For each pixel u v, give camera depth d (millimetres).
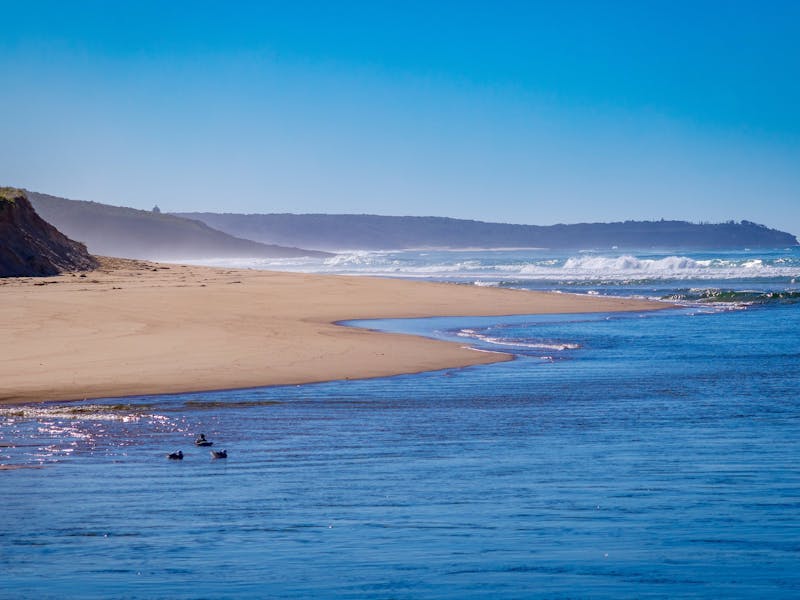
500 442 15742
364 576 8922
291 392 22000
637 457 14336
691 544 9828
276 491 12250
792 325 39781
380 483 12672
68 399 20859
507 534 10219
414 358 28078
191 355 26969
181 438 16266
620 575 8914
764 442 15555
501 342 33375
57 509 11383
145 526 10609
